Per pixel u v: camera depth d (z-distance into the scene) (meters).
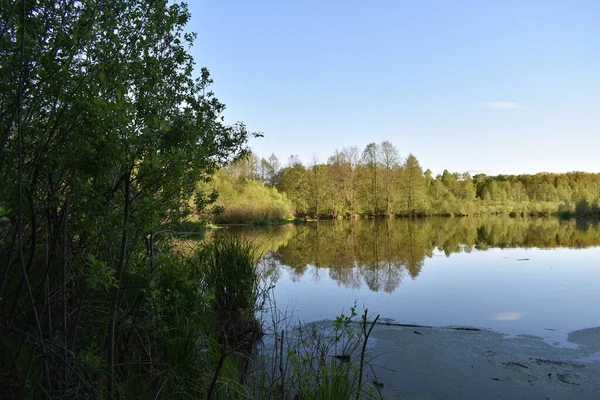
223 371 3.09
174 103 4.40
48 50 2.22
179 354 3.06
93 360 2.11
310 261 12.62
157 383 2.81
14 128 2.11
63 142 2.18
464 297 7.81
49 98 2.22
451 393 3.85
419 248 16.66
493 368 4.41
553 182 72.19
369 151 50.16
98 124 1.96
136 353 3.07
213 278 5.17
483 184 69.81
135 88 2.84
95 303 2.88
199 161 2.75
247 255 6.06
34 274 2.50
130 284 2.70
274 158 56.19
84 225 2.19
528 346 5.11
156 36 2.97
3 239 2.36
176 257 2.63
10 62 2.09
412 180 50.66
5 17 2.07
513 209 55.16
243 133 5.35
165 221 3.25
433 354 4.81
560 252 15.18
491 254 14.60
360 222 40.66
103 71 2.28
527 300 7.56
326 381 2.65
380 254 14.58
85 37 2.15
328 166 48.25
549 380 4.11
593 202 53.22
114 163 2.04
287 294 7.99
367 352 4.82
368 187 49.91
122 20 2.74
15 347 2.20
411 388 3.94
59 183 2.32
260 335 5.13
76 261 2.41
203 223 4.40
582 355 4.79
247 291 5.35
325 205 45.88
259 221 32.22
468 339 5.36
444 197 53.69
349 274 10.27
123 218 2.23
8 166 2.05
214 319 4.46
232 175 35.22
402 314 6.63
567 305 7.19
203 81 4.88
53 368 2.09
